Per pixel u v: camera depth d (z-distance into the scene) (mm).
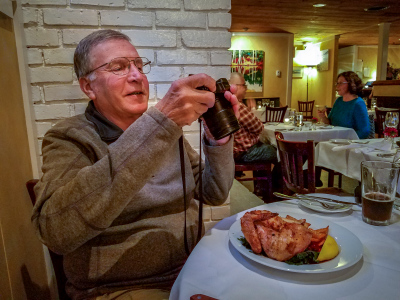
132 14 1394
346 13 6148
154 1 1406
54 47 1339
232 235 778
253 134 3041
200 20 1470
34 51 1325
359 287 598
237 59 8367
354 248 689
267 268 667
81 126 973
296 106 11156
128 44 996
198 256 720
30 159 1283
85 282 919
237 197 2527
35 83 1343
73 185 721
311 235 667
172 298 604
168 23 1437
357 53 10984
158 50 1456
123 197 694
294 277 633
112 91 953
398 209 998
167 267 974
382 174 863
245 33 8289
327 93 9633
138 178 691
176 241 982
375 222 875
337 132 3416
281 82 8711
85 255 908
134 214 958
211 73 1524
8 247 967
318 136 3402
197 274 647
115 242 927
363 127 3439
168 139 699
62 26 1335
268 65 8562
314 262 647
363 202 899
